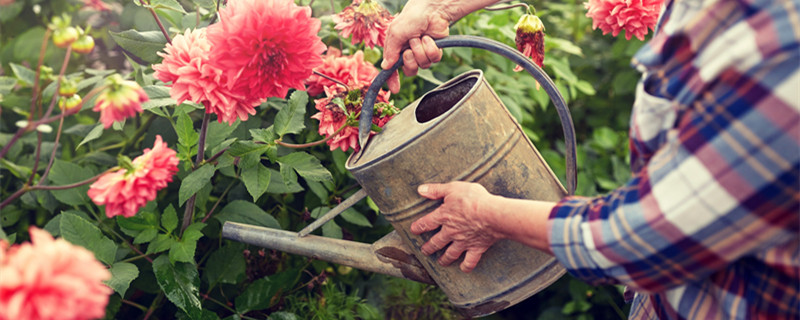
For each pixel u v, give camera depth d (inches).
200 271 61.8
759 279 30.1
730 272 31.1
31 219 59.7
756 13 25.5
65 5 63.7
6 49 61.9
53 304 28.1
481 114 40.4
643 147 31.3
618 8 54.2
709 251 28.2
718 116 26.1
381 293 69.7
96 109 38.6
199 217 56.7
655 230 28.6
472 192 38.3
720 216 27.0
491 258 42.6
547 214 34.4
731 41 25.7
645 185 29.2
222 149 52.0
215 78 44.6
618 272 31.1
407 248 45.6
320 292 65.8
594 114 102.8
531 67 42.0
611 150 90.6
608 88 102.1
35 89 40.0
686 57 28.3
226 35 43.2
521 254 42.7
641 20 54.1
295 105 52.5
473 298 44.3
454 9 44.6
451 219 39.4
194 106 53.7
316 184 61.5
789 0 25.1
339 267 68.3
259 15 42.9
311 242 48.0
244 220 55.6
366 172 40.9
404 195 40.9
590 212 31.9
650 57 29.6
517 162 42.1
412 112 44.6
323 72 55.1
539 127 100.6
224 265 58.6
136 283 57.6
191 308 50.1
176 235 52.6
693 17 28.1
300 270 63.2
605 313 90.6
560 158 86.7
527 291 44.1
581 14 100.7
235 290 61.6
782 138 24.8
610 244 30.4
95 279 30.3
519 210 35.8
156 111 53.4
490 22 70.1
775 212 26.3
